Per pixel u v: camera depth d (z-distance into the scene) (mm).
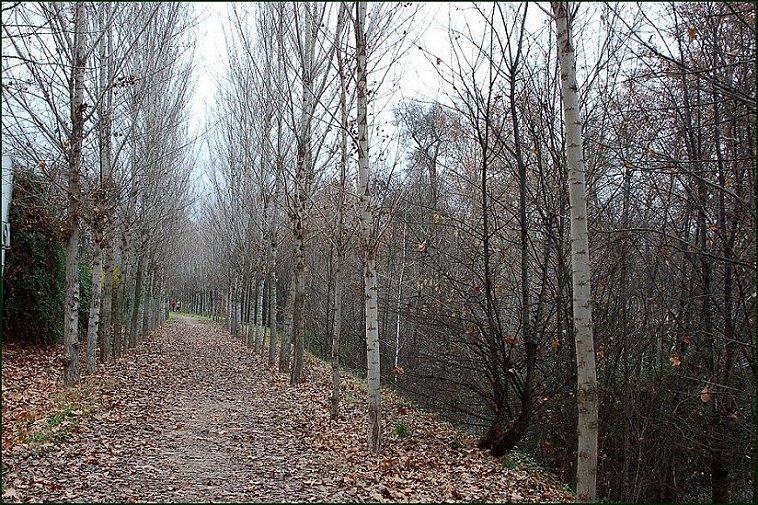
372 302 7855
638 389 9562
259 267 21984
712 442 9344
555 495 7277
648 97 9773
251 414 10656
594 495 5008
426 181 14234
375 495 6051
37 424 7719
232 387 14031
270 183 18484
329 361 21906
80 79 10766
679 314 9703
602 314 9594
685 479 10938
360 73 7816
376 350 7867
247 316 27844
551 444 10594
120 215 15883
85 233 17156
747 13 7059
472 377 10156
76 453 6883
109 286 15562
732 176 8602
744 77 7586
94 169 13031
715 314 9461
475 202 11867
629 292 9586
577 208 5152
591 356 5102
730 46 8031
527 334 8820
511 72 8406
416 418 11359
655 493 10477
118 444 7598
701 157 8500
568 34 5152
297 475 6773
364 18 7844
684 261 9500
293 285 17047
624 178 9227
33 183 14344
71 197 10922
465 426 12211
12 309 15039
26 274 15039
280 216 19672
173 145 19547
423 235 12867
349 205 11641
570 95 5145
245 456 7613
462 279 9656
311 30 12828
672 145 9164
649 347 11094
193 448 7887
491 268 9945
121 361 16203
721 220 8375
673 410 9250
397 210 10195
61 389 10336
